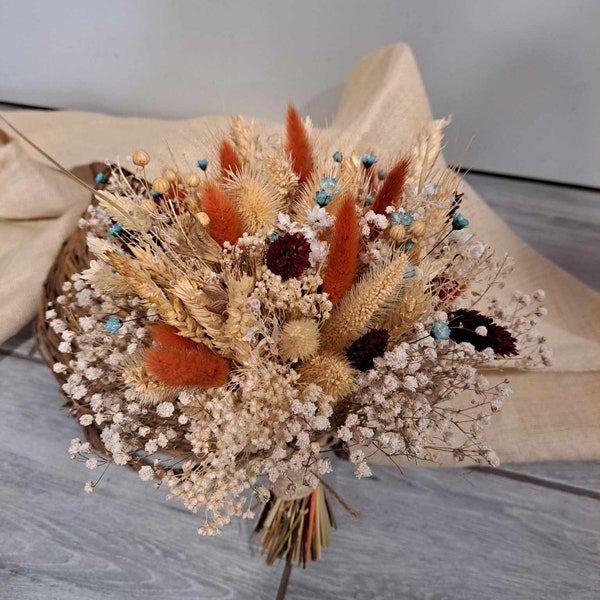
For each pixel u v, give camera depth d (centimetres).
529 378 51
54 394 53
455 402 47
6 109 91
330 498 47
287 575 44
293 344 30
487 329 31
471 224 61
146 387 30
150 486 47
